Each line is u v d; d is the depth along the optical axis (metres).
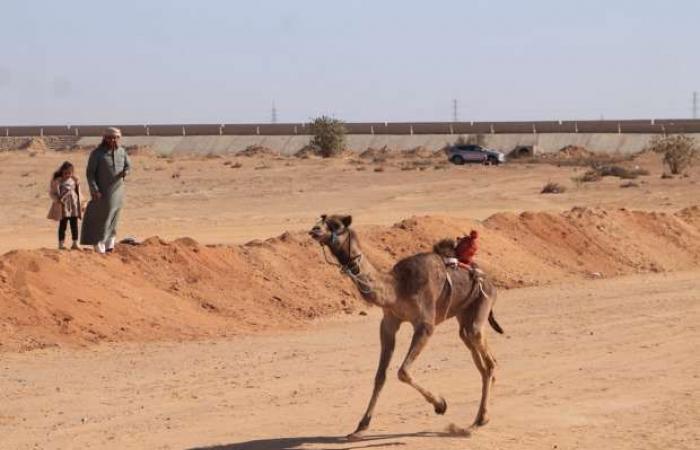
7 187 70.25
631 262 36.75
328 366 19.88
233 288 25.78
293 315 25.42
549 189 69.94
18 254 22.86
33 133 135.25
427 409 16.77
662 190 70.88
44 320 21.33
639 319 26.08
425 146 130.88
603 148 127.25
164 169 87.88
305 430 15.24
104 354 20.28
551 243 36.25
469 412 16.59
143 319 22.72
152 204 60.28
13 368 18.77
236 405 16.69
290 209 58.28
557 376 19.44
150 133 137.88
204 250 26.73
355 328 24.38
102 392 17.25
